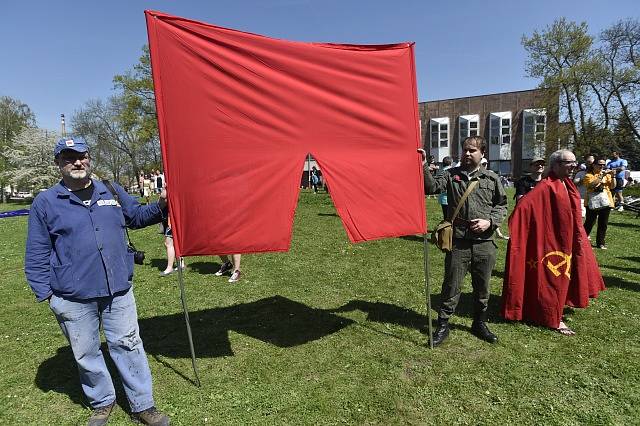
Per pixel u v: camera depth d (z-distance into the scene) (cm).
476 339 434
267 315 515
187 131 333
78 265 286
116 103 5178
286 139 359
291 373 376
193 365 357
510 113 4553
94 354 306
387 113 396
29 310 559
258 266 744
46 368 397
